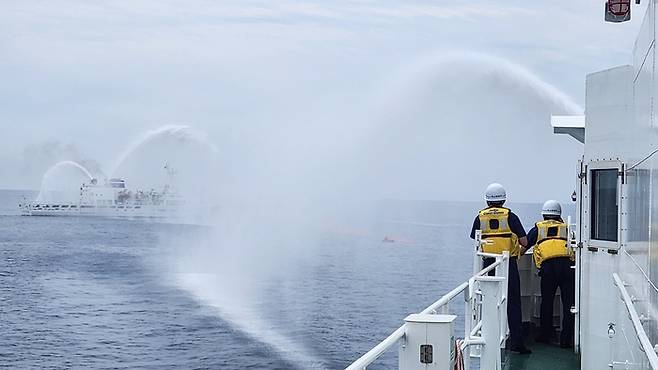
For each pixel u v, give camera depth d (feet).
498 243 33.50
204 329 181.27
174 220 331.36
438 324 14.49
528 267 37.58
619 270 26.27
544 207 35.45
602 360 28.09
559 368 30.78
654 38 14.58
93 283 255.09
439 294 216.74
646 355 11.82
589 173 28.19
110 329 185.68
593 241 28.37
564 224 35.06
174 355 158.51
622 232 26.14
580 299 29.14
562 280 34.50
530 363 31.63
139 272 274.36
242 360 151.53
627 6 22.45
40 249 334.85
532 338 36.19
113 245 334.85
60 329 187.01
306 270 260.42
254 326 176.04
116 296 230.89
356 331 168.45
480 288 25.62
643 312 15.23
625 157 26.14
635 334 14.82
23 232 394.32
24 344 172.14
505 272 32.50
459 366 15.58
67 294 236.02
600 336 28.04
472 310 24.12
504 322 32.76
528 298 37.45
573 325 34.32
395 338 13.24
